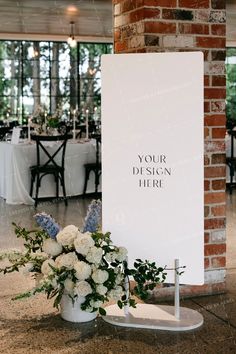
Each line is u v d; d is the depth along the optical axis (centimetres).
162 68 306
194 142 306
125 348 291
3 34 1224
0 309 348
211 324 323
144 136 312
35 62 1331
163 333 310
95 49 1359
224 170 369
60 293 318
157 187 313
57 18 1009
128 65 311
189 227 312
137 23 350
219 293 378
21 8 911
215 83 361
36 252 339
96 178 816
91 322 327
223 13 358
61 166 775
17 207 730
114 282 316
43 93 1345
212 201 368
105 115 317
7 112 1314
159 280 324
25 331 313
